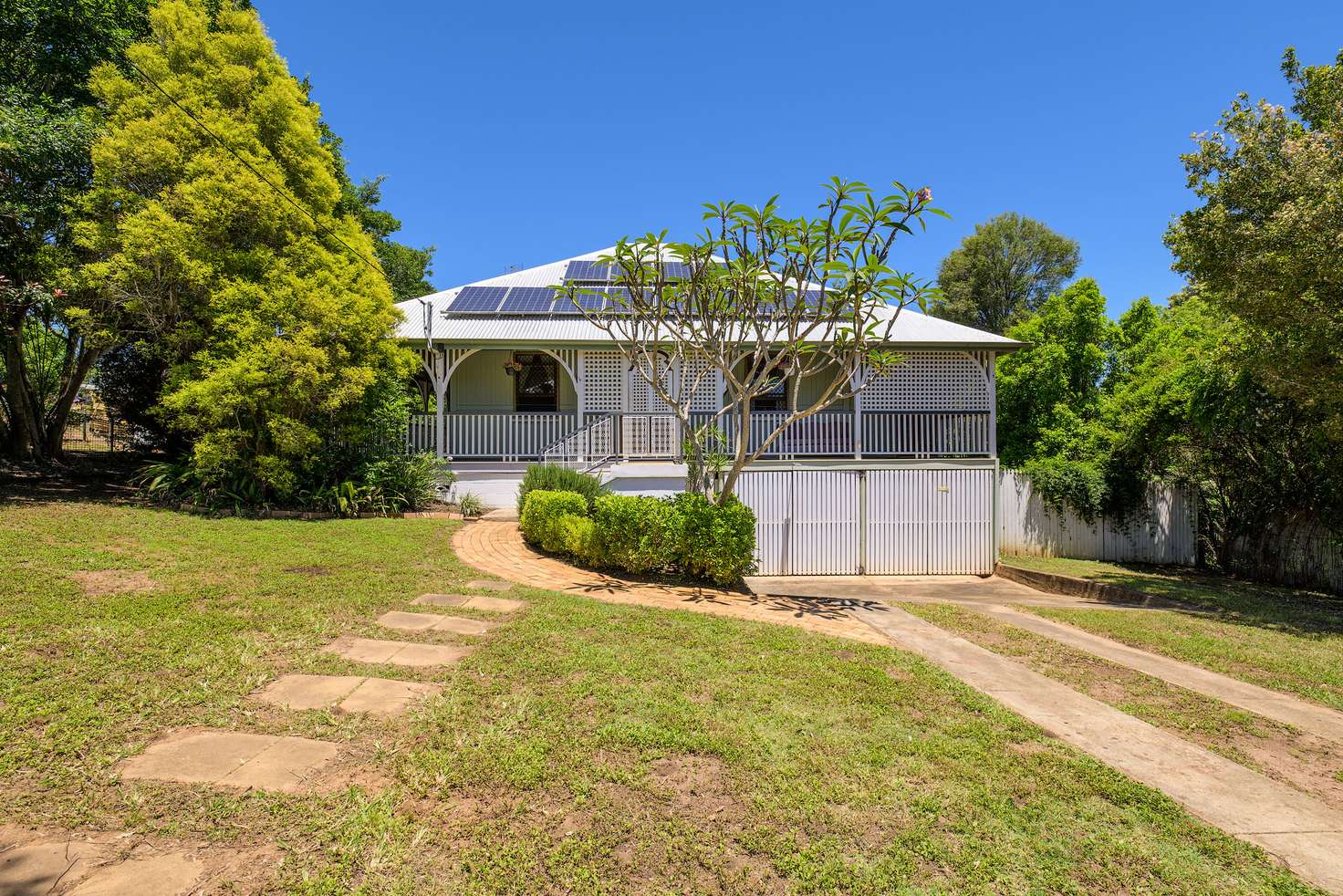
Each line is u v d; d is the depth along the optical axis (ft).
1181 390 42.91
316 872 8.20
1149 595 32.60
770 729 13.01
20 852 8.18
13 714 11.59
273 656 15.47
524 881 8.25
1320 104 33.42
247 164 36.91
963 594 35.04
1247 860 9.32
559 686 14.70
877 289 26.58
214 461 34.01
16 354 43.14
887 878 8.62
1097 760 12.34
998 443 66.90
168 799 9.50
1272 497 42.93
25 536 24.88
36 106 36.19
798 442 49.11
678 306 32.63
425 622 19.12
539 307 51.96
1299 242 28.14
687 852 8.98
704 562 28.63
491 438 46.57
